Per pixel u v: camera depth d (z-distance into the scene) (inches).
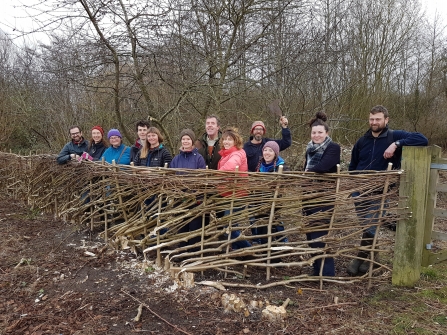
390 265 154.2
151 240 152.0
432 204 142.2
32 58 421.1
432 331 106.7
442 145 609.0
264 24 291.1
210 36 287.9
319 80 369.1
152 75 271.3
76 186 203.5
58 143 404.2
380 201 132.1
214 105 299.7
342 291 132.0
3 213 240.8
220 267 143.4
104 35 252.2
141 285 133.5
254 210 134.2
